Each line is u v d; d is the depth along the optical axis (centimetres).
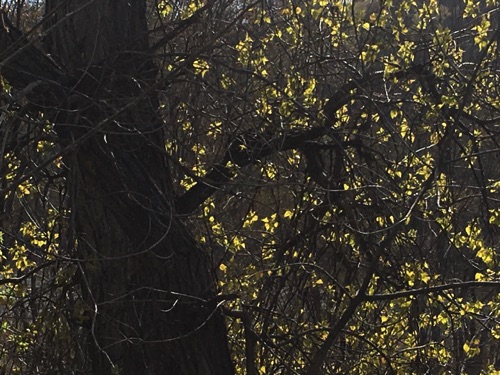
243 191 627
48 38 508
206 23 504
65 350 546
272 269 539
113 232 495
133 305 495
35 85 417
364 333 596
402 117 579
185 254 505
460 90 561
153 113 505
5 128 424
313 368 520
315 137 540
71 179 483
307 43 532
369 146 595
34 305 579
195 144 582
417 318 590
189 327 501
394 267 583
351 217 554
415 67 523
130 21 507
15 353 555
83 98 467
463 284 500
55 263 527
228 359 520
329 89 591
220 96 501
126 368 501
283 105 500
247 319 535
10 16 534
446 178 583
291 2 513
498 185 561
